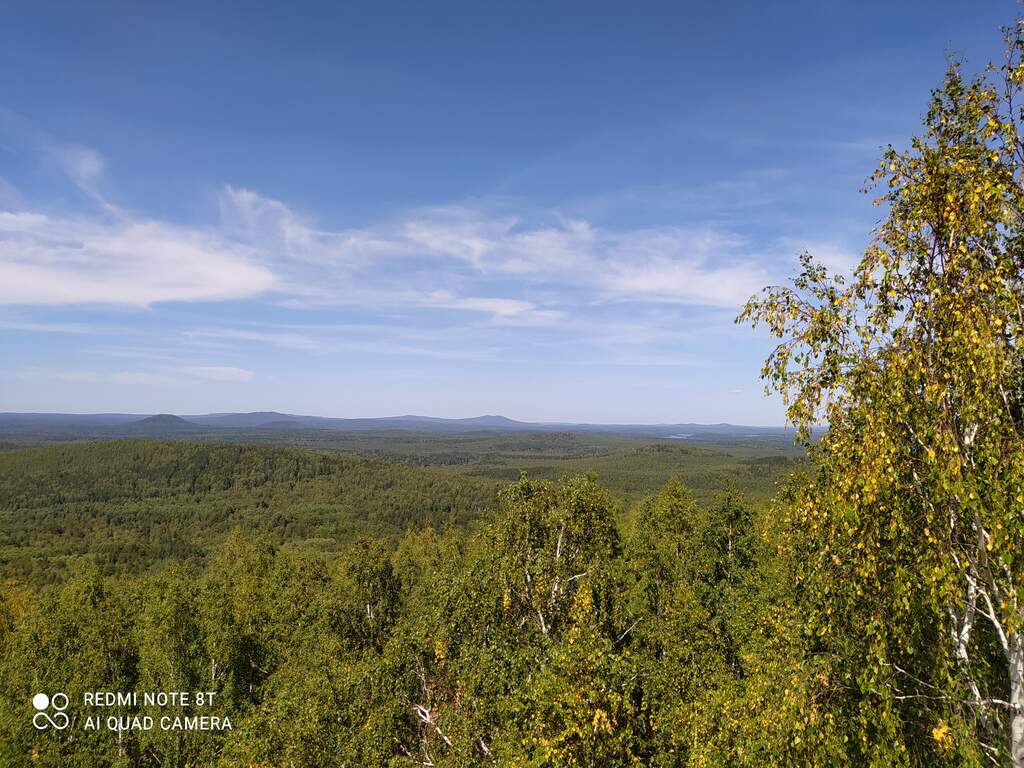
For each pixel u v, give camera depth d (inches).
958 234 311.7
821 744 349.7
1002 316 287.6
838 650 368.2
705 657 962.1
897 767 316.2
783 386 365.1
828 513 341.4
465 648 859.4
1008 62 310.8
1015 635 310.3
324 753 831.1
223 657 1360.7
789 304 359.6
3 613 2149.4
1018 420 319.0
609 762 601.6
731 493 1472.7
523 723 666.8
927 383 304.0
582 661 631.8
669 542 1448.1
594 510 992.9
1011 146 303.0
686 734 631.2
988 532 316.5
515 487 1006.4
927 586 317.7
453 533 3882.9
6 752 1091.9
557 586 911.7
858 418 341.4
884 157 339.0
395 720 872.3
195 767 1106.1
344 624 1546.5
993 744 324.5
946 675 307.1
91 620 1398.9
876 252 331.9
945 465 299.3
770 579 984.9
